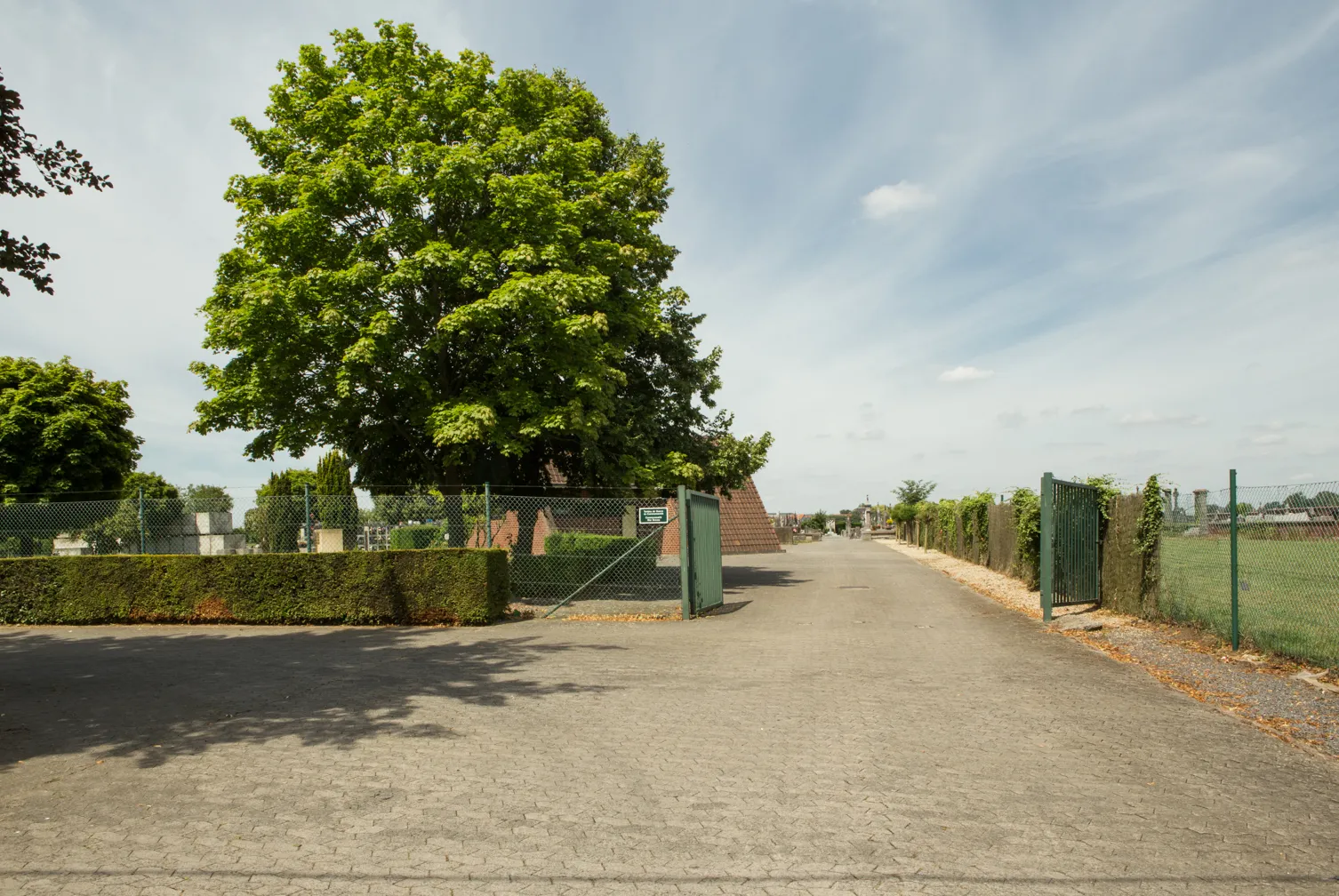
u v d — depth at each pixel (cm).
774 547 4538
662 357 2211
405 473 2081
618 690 812
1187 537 1084
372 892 371
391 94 1692
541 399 1678
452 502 1541
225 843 430
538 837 435
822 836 434
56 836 441
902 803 483
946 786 512
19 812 480
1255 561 920
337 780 534
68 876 390
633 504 1723
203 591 1397
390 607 1346
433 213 1716
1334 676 774
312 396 1723
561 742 620
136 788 522
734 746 607
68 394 2712
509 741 624
